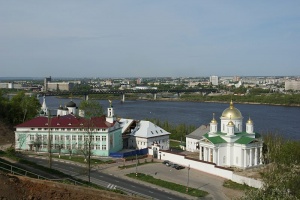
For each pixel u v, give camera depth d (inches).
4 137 5900.6
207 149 4872.0
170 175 4370.1
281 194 2364.7
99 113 7130.9
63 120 5462.6
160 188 3838.6
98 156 5255.9
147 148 5541.3
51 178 3243.1
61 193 2410.2
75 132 5300.2
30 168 3538.4
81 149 5064.0
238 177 4106.8
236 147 4783.5
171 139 7032.5
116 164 4820.4
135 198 2544.3
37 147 5378.9
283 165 3304.6
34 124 5418.3
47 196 2352.4
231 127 4845.0
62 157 5034.5
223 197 3609.7
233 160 4822.8
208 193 3718.0
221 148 4793.3
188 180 4005.9
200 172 4549.7
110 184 3880.4
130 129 6053.2
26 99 7204.7
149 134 5797.2
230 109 5128.0
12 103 6943.9
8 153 4434.1
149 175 4303.6
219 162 4766.2
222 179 4247.0
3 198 2186.3
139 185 3912.4
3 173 2507.4
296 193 2482.8
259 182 3848.4
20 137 5418.3
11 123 6801.2
